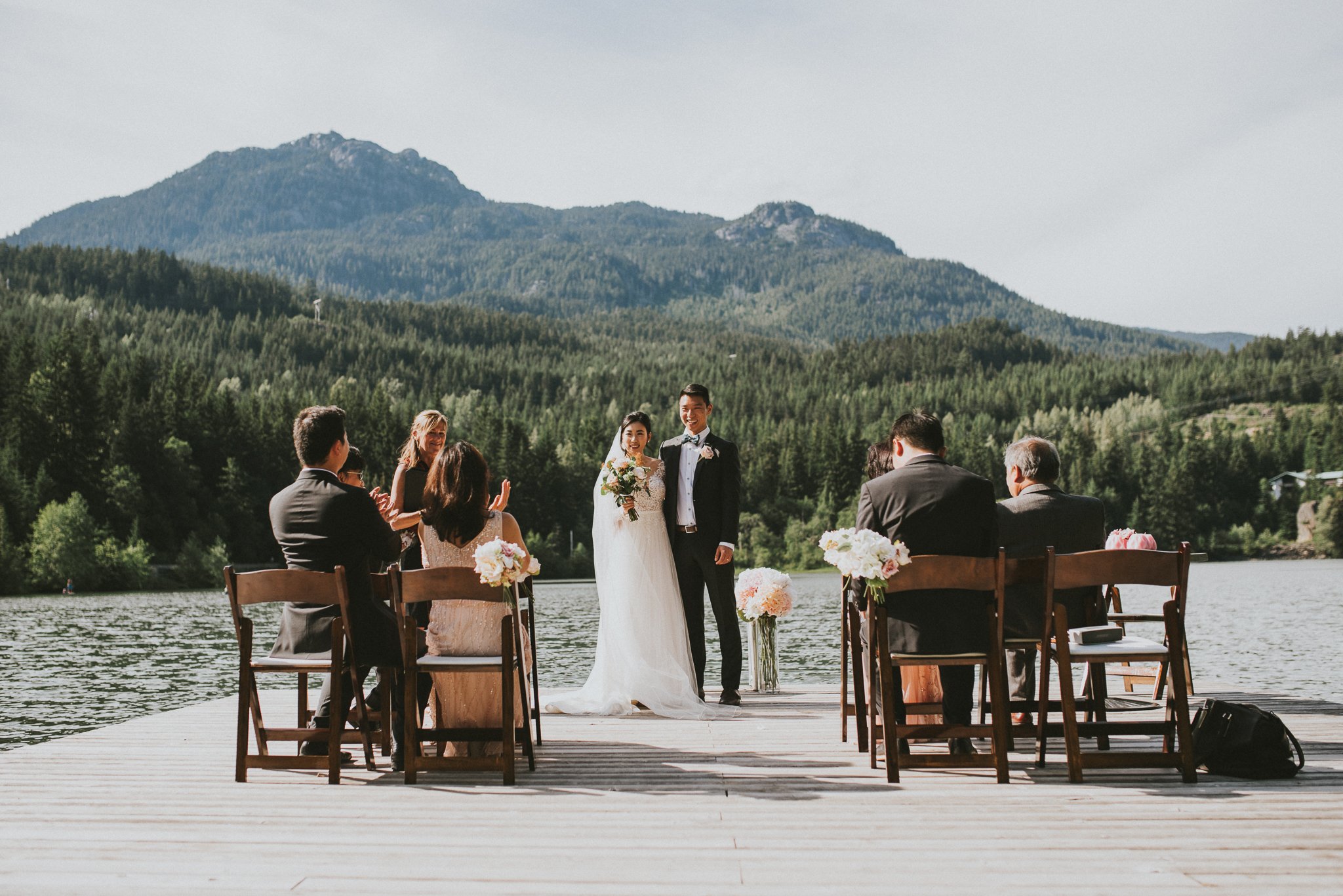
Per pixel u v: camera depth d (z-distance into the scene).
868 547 4.53
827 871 3.33
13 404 63.62
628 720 6.55
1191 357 181.00
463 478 5.16
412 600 4.68
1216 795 4.30
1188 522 110.12
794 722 6.37
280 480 77.69
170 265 194.75
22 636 26.09
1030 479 5.68
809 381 189.25
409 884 3.23
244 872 3.36
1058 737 5.74
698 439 7.32
